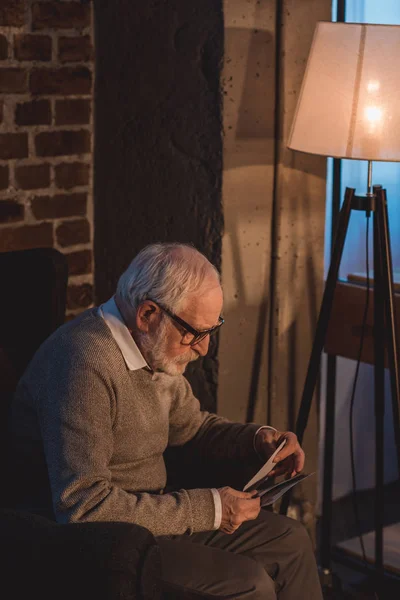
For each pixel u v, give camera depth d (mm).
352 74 2088
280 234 2619
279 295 2664
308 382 2463
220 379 2621
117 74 2756
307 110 2162
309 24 2537
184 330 1859
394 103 2082
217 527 1853
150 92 2648
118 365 1869
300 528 2141
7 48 2609
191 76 2508
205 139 2506
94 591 1417
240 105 2467
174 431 2221
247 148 2512
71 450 1758
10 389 2115
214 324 1899
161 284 1838
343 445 3340
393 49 2074
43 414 1825
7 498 2000
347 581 2824
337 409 3297
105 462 1802
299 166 2613
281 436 2158
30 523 1526
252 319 2652
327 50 2127
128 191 2793
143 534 1487
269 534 2109
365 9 2793
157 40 2592
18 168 2715
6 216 2715
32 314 2307
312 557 2139
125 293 1892
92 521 1609
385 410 3414
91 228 2961
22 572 1454
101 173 2887
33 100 2705
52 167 2803
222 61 2410
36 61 2686
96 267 2980
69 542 1456
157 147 2660
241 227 2555
